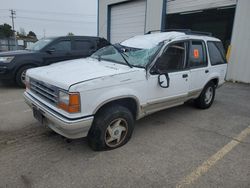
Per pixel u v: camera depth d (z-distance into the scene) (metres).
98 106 2.77
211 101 5.31
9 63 6.47
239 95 6.77
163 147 3.31
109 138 3.09
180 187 2.44
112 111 2.97
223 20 13.03
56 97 2.75
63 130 2.67
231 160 3.01
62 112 2.66
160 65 3.56
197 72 4.35
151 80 3.37
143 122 4.31
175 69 3.87
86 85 2.64
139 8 13.36
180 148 3.29
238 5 8.65
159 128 4.03
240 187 2.46
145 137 3.63
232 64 9.12
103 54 4.12
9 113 4.53
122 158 2.96
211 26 13.93
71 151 3.09
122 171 2.68
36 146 3.20
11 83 7.48
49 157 2.92
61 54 7.37
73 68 3.29
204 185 2.48
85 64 3.56
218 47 5.14
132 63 3.51
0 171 2.60
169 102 3.89
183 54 4.00
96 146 3.02
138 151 3.16
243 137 3.75
